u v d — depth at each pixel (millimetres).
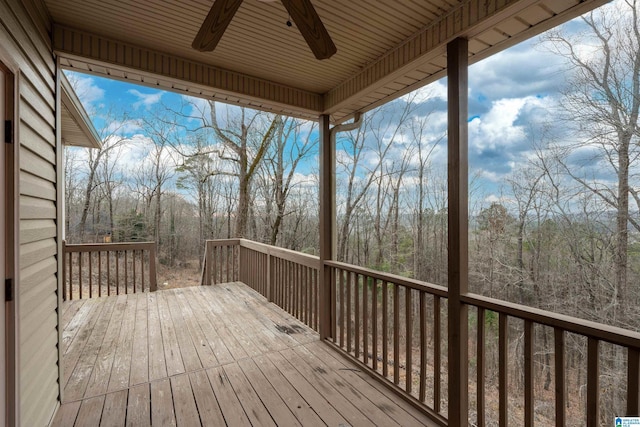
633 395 1217
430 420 2070
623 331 1249
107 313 4102
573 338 5430
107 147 11070
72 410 2098
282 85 3150
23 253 1536
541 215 6043
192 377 2559
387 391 2402
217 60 2676
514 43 2043
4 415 1393
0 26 1301
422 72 2523
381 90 2910
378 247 9875
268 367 2746
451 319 1992
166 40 2369
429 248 8984
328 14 2020
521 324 6297
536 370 5812
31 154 1701
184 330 3562
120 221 11195
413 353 6727
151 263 5266
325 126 3455
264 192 11039
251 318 3980
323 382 2514
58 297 2146
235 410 2137
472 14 1822
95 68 2459
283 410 2145
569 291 5570
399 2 1902
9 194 1447
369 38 2303
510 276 6609
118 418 2031
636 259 4809
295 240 11008
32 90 1720
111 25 2170
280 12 2027
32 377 1659
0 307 1385
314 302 3701
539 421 5551
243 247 5934
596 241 5230
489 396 6027
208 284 5719
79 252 4727
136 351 3014
